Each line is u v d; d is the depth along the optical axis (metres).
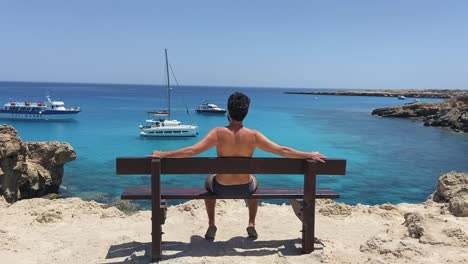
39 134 48.38
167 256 4.66
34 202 7.08
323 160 4.68
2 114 66.25
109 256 4.73
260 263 4.44
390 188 22.73
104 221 6.07
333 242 5.11
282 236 5.43
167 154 4.55
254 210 5.38
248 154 4.84
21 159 17.41
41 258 4.66
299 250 4.89
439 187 7.96
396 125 63.97
